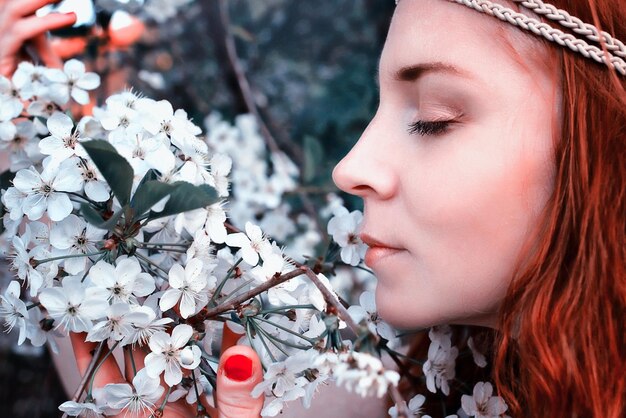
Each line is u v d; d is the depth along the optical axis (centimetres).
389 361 62
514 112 47
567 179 47
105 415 50
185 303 48
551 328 48
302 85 121
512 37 47
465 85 47
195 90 106
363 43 122
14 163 56
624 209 48
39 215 48
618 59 48
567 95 47
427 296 49
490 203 47
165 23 105
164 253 52
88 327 47
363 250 54
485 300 49
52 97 57
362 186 50
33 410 89
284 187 96
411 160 49
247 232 50
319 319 51
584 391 48
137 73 98
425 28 48
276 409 47
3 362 89
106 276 46
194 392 50
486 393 52
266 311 48
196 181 49
